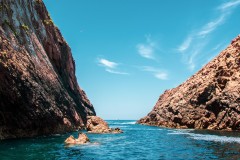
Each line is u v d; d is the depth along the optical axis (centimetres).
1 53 3119
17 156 2116
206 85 6431
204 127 6072
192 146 2905
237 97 5356
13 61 3353
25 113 3300
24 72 3538
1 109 3009
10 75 3069
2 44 3309
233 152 2408
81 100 7475
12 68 3192
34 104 3491
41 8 5962
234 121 5291
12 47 3638
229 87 5744
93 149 2630
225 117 5575
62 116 4381
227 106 5575
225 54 6906
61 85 5219
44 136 3700
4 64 3005
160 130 5975
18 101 3164
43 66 4672
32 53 4412
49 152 2358
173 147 2867
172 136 4250
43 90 3953
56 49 6072
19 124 3256
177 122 7106
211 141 3334
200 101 6544
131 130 6116
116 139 3741
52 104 4125
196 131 5297
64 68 6712
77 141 3094
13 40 3828
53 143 2958
